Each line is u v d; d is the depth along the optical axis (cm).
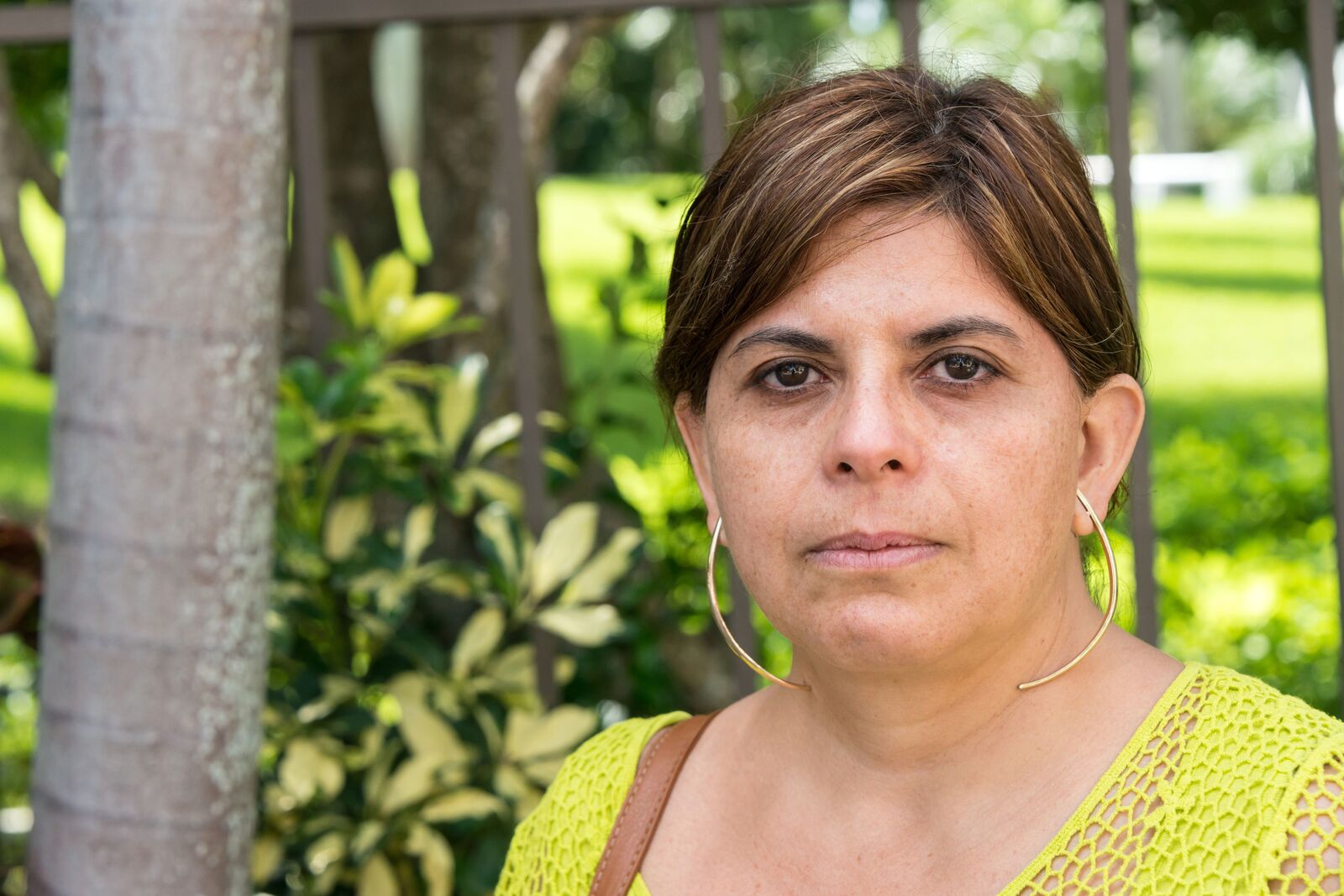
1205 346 1041
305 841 239
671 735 136
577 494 334
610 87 1543
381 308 258
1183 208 2025
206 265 165
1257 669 392
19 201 330
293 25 251
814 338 110
